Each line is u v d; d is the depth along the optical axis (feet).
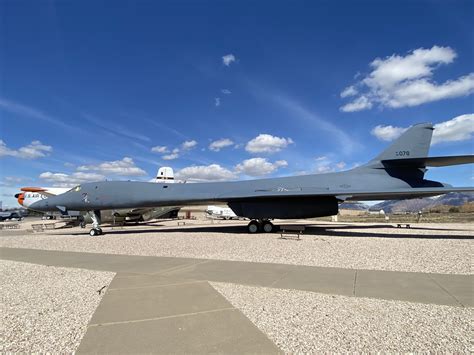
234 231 60.54
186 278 20.40
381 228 64.85
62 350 10.52
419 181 56.24
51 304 15.47
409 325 12.19
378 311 13.76
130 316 13.60
